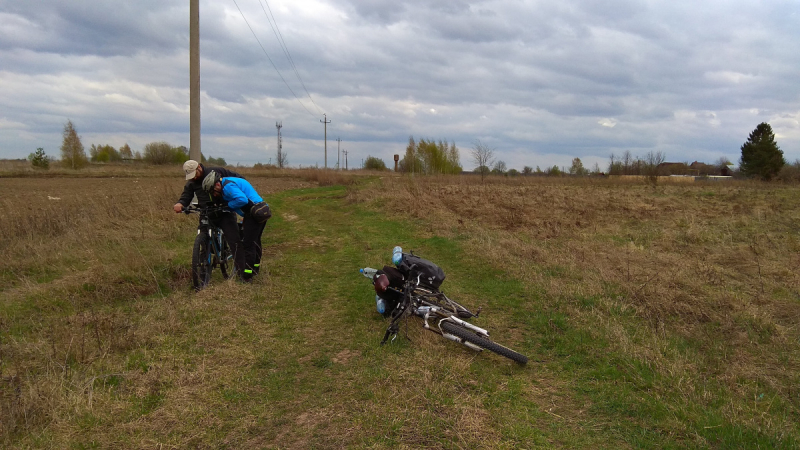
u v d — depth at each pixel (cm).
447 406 335
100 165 5375
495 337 485
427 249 908
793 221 1238
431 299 492
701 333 491
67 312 516
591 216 1293
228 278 637
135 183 2755
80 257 739
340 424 316
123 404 324
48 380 341
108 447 282
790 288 649
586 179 3294
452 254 860
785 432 312
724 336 487
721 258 827
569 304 571
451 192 2053
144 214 1113
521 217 1270
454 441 296
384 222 1241
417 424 313
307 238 1030
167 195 1354
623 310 547
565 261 766
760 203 1709
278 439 299
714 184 3148
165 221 1049
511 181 3192
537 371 408
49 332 452
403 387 361
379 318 522
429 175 3812
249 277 647
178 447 286
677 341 468
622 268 729
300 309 549
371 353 427
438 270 483
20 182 2797
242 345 439
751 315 526
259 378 379
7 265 679
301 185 2880
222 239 655
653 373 394
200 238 608
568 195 2012
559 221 1212
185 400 337
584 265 736
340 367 402
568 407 349
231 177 634
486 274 727
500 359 428
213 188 605
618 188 2641
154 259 715
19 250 750
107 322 453
